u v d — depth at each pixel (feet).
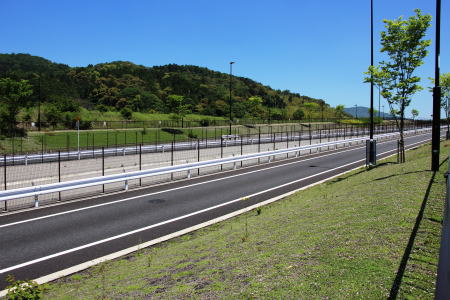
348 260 16.93
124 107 234.58
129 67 417.69
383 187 34.88
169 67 501.15
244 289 15.92
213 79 450.71
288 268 17.40
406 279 14.02
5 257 25.36
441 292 11.26
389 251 17.13
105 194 47.62
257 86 447.01
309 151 109.09
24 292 17.02
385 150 108.06
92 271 23.17
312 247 19.95
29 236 29.96
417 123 245.04
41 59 497.46
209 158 90.89
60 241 28.86
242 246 23.22
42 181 56.75
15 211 38.32
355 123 271.08
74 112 182.80
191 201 43.50
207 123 202.59
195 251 24.40
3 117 123.65
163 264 22.52
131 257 25.77
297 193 46.73
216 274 18.66
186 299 16.03
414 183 33.06
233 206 40.91
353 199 32.17
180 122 205.16
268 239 23.80
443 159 47.73
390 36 57.72
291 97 460.96
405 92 58.90
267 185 54.03
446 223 12.73
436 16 39.75
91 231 31.55
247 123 230.48
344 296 13.55
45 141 118.01
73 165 68.90
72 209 39.29
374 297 13.08
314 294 14.15
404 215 22.47
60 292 19.89
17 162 72.38
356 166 74.28
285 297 14.37
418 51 56.75
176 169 58.29
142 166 74.08
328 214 27.86
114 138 136.87
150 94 279.28
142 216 36.60
